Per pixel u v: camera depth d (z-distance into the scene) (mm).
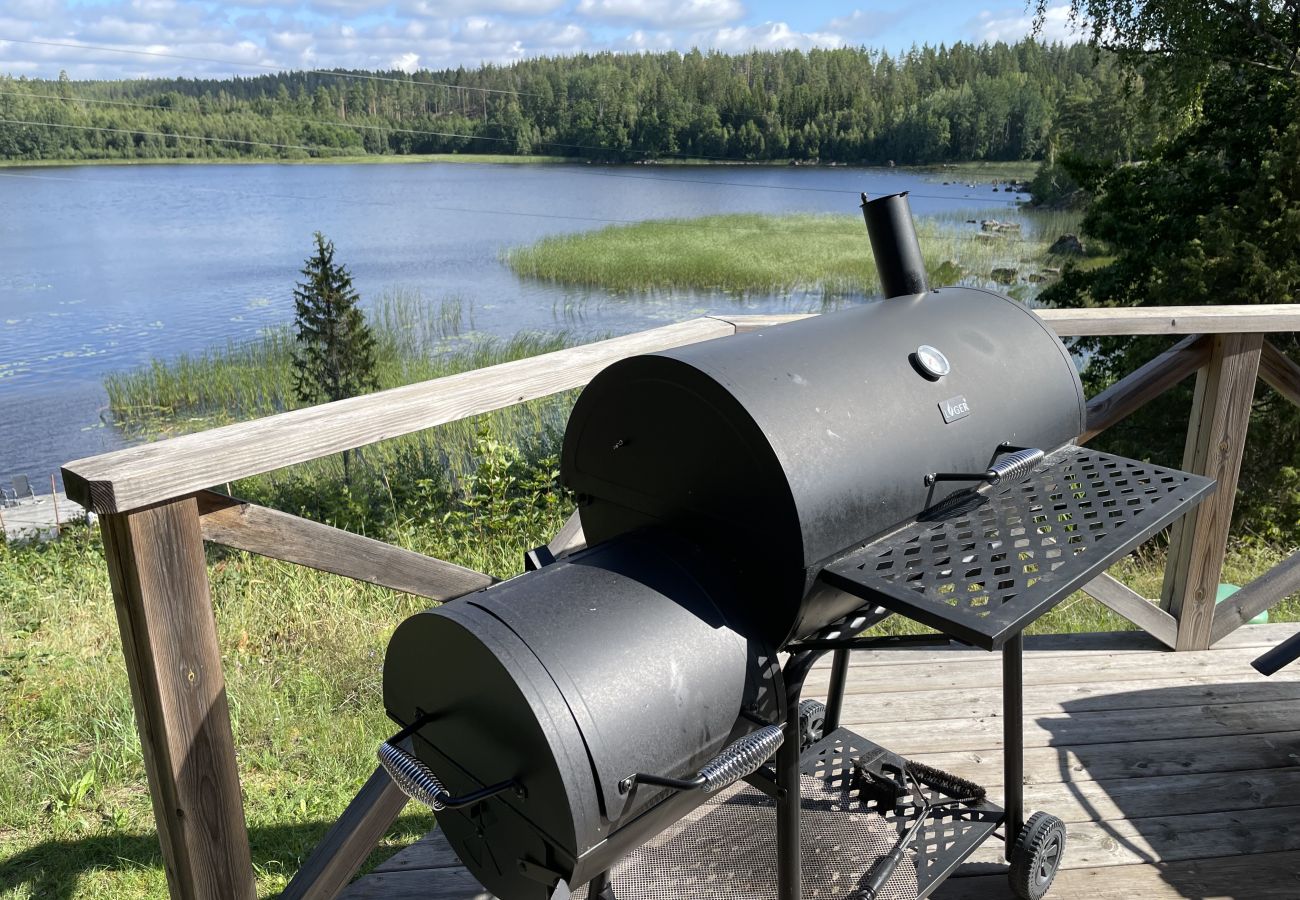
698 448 1333
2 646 3885
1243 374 2584
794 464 1227
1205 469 2666
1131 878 1923
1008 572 1233
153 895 2203
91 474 1219
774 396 1285
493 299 26734
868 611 1621
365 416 1513
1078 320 2416
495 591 1253
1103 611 4086
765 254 31734
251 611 4121
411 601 4141
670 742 1169
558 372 1876
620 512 1526
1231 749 2361
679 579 1303
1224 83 11203
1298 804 2152
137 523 1291
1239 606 2865
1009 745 1792
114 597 1370
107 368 19516
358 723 2955
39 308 26609
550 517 5461
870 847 1788
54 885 2240
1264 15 10945
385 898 1934
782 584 1278
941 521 1418
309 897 1735
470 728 1192
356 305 24547
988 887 1894
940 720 2496
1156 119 13312
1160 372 2535
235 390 16500
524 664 1103
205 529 1420
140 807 2562
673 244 34125
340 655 3551
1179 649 2855
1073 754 2346
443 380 1725
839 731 2115
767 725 1252
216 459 1329
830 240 34375
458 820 1307
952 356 1531
